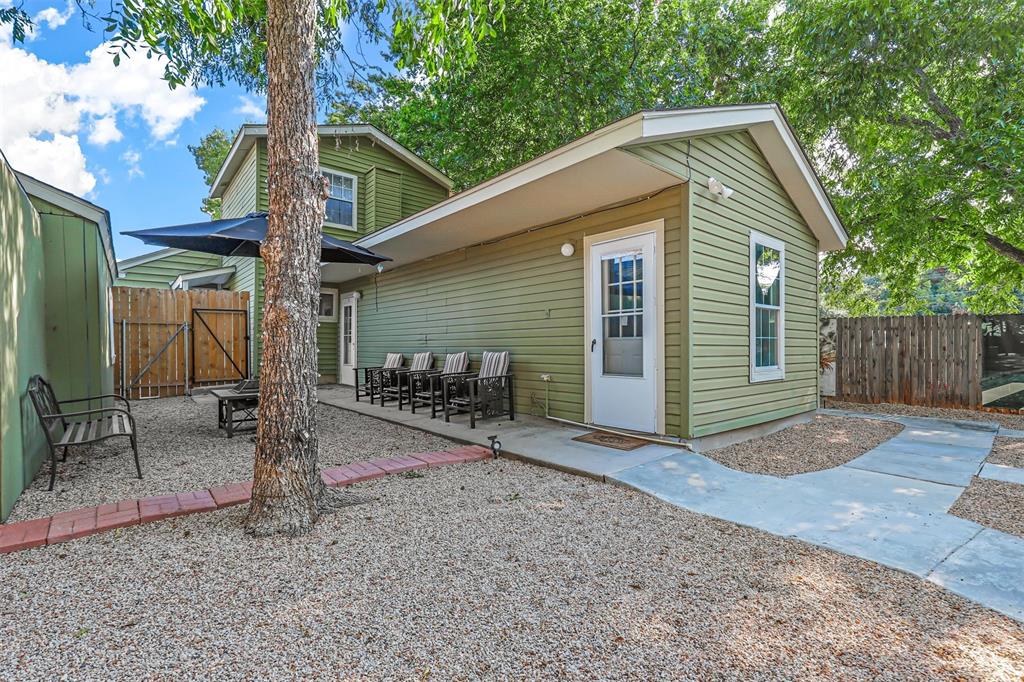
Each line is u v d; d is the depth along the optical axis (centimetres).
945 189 834
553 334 605
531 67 1032
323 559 249
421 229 642
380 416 671
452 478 394
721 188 475
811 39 912
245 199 1036
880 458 460
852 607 207
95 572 234
